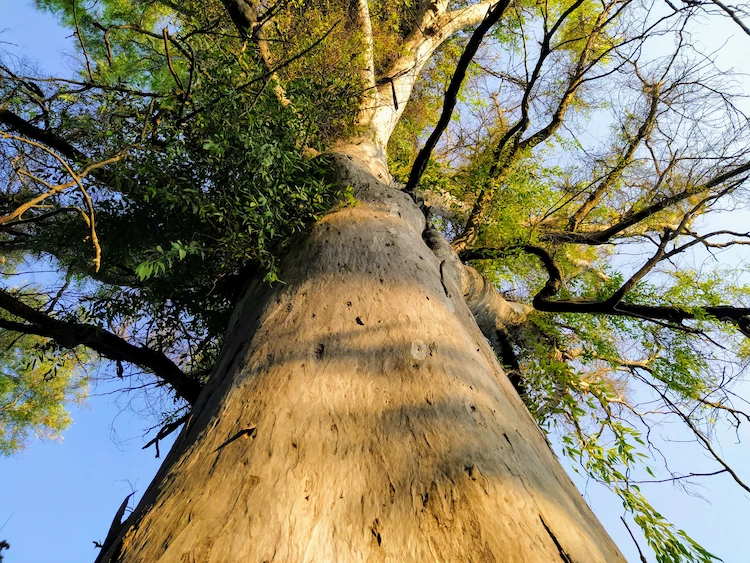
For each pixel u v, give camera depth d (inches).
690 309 177.6
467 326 99.7
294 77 163.6
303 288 98.7
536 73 214.4
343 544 48.4
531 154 239.9
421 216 151.2
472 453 57.9
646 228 238.7
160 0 202.5
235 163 112.0
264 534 48.6
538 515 52.4
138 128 107.1
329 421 63.8
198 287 147.3
